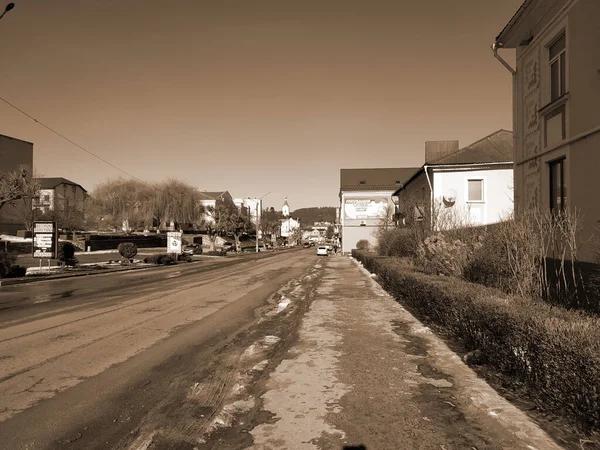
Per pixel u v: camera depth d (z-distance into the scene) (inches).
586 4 329.1
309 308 432.1
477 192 927.7
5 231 2007.9
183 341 293.9
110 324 357.4
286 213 6338.6
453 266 425.4
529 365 170.7
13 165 2118.6
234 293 582.9
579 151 339.0
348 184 2240.4
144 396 186.5
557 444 132.7
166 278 841.5
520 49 459.5
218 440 143.6
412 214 859.4
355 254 1619.1
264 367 228.5
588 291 262.7
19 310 437.1
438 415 159.0
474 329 235.5
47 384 203.3
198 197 2613.2
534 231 326.0
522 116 454.3
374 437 142.9
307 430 149.6
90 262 1301.7
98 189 2429.9
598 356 128.0
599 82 314.3
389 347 262.1
